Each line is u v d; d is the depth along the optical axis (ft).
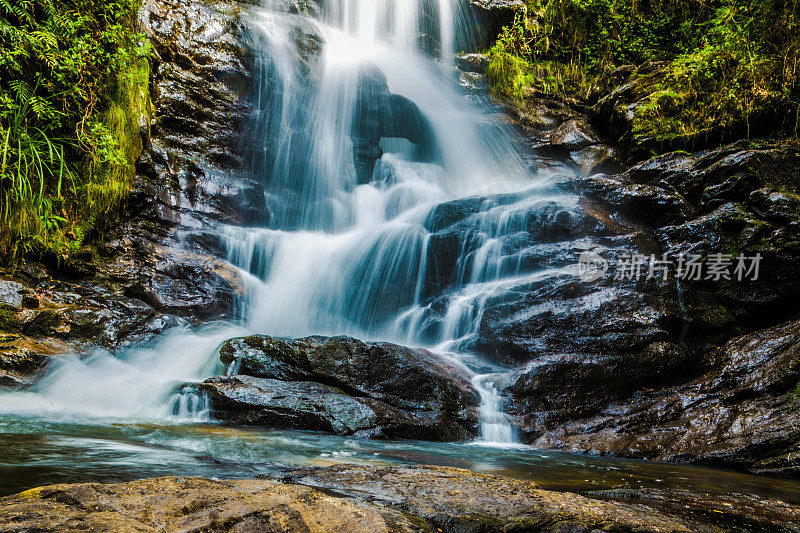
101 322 22.30
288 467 10.85
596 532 7.33
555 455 16.66
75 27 25.49
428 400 19.71
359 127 42.09
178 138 32.99
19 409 16.15
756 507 9.95
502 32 52.75
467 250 29.94
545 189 32.19
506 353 24.76
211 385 18.19
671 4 49.47
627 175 32.01
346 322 31.37
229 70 36.50
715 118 33.37
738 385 20.36
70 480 8.56
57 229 24.86
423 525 7.16
